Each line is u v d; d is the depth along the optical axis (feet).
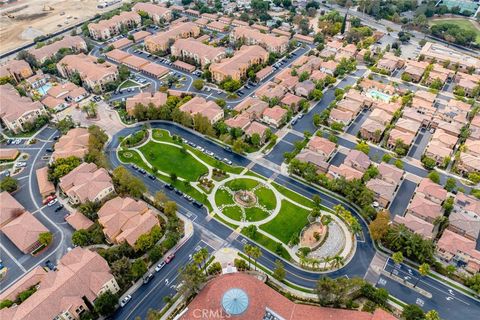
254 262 507.30
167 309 457.27
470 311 451.94
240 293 433.89
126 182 602.03
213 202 602.03
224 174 653.71
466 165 645.92
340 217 572.51
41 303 429.38
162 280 491.72
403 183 633.61
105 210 559.38
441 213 570.05
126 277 480.23
